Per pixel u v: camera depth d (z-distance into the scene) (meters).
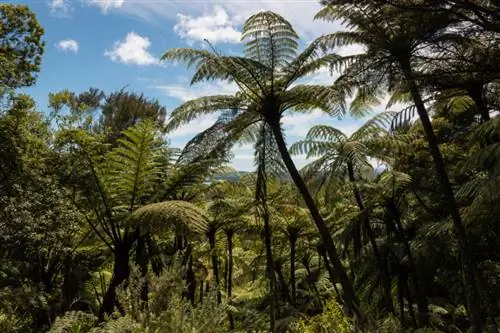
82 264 11.79
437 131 11.20
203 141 8.51
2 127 7.41
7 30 9.09
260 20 8.10
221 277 17.41
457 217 6.53
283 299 15.41
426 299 11.05
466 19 5.30
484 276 8.38
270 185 10.89
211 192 11.08
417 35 6.05
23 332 6.00
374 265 10.45
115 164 8.37
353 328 5.21
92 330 4.54
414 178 9.85
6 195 6.88
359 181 9.38
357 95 9.52
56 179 8.05
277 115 7.96
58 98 9.24
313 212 7.68
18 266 7.84
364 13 6.58
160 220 6.78
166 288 4.63
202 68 7.78
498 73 5.82
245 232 12.88
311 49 7.84
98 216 8.33
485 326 8.45
